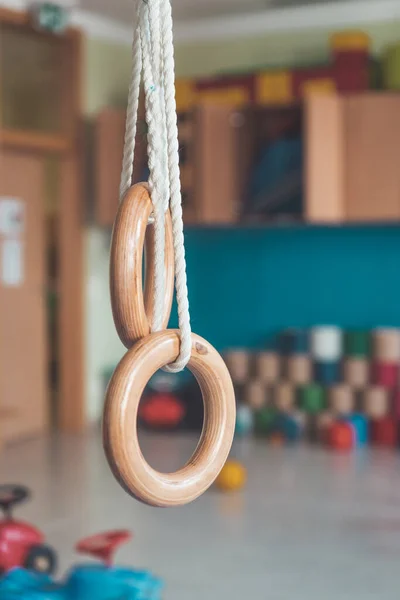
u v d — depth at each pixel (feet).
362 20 18.86
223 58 20.26
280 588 10.28
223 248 20.66
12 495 10.48
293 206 17.79
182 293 2.91
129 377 2.73
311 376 18.76
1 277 18.92
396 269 18.97
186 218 18.72
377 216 17.51
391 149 17.35
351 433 17.92
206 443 3.03
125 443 2.70
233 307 20.58
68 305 20.15
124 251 2.79
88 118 20.11
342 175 17.76
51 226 22.36
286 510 13.52
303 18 19.36
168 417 19.49
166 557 11.37
